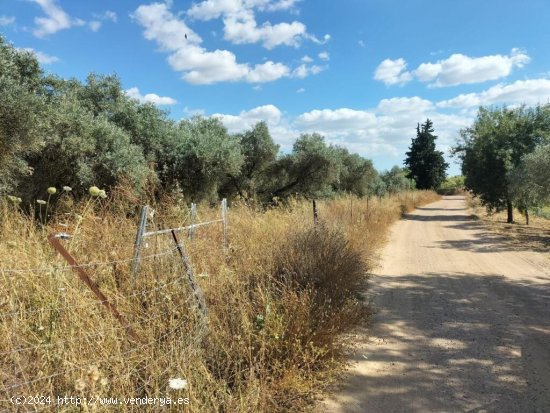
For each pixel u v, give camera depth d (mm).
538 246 14039
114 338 3039
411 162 76250
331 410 3693
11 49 7484
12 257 3484
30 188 8883
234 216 7855
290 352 3947
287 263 5742
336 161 23016
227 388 3328
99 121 10195
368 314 5973
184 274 4078
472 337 5504
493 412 3746
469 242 15133
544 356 4918
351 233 10367
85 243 4230
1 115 6742
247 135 21344
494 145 24062
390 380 4285
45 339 2865
